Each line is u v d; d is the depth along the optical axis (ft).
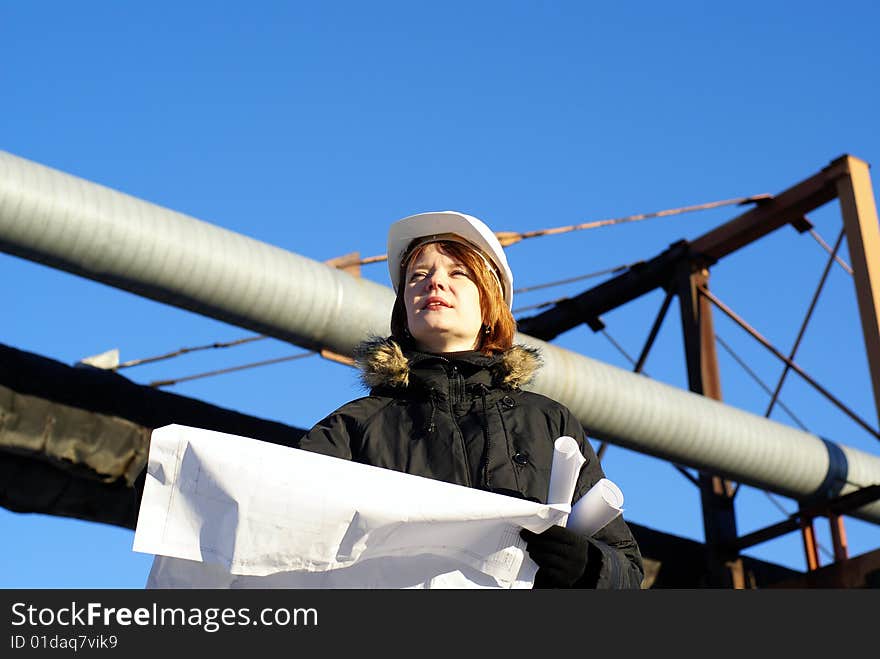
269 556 6.62
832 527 31.19
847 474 30.81
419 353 8.71
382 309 23.50
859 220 30.71
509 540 7.08
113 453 22.97
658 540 32.65
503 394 8.73
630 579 7.39
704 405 28.48
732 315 33.76
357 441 8.45
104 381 23.18
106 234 20.21
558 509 6.91
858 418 30.68
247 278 21.84
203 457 6.72
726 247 34.68
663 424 27.50
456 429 8.38
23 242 19.70
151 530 6.61
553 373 25.82
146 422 23.59
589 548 7.06
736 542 32.94
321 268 23.20
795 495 30.89
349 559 6.76
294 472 6.75
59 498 23.18
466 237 9.50
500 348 9.21
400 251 9.80
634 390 27.09
